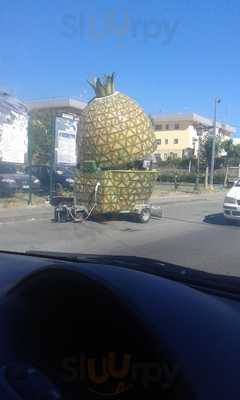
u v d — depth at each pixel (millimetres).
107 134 14508
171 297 2092
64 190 22812
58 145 19484
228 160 56562
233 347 1815
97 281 1993
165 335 1774
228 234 13242
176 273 3291
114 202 14758
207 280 3156
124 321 1854
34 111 37250
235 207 15383
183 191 35406
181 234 13141
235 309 2371
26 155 19203
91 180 14773
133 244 11227
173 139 101812
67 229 13570
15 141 18250
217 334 1883
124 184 14781
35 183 23391
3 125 17688
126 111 14766
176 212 19844
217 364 1705
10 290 2301
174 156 84750
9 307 2160
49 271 2127
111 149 14586
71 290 2039
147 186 15398
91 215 15594
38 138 33250
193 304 2115
